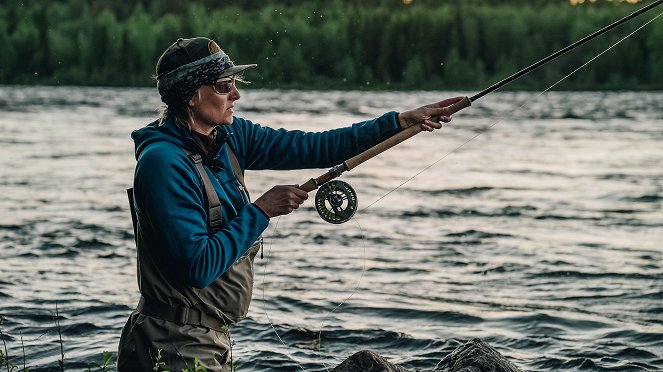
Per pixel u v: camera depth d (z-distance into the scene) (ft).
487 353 16.15
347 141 12.50
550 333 24.71
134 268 32.83
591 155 84.02
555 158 81.76
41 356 21.30
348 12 362.53
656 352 22.85
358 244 39.17
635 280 32.07
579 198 56.03
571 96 233.76
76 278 30.73
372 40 309.01
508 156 83.97
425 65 310.24
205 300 11.51
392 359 21.99
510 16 337.11
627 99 213.87
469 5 383.86
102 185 58.34
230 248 10.99
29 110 142.92
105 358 13.05
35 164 69.92
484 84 310.04
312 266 33.99
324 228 43.04
